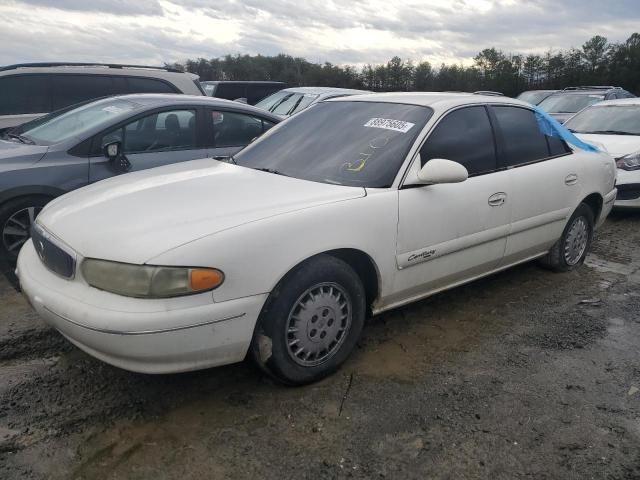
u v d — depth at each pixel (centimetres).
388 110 392
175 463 248
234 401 296
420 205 340
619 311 427
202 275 255
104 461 249
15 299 421
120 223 280
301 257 285
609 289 474
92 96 734
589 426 281
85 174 489
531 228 433
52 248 289
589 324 402
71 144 493
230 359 276
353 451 258
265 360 288
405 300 358
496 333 384
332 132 388
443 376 326
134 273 251
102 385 309
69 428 271
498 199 392
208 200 302
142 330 247
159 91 776
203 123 567
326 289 304
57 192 477
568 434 274
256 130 607
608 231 688
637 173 730
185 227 269
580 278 498
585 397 308
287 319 288
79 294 266
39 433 266
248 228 271
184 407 290
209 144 568
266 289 274
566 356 354
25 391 300
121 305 252
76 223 291
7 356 337
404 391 309
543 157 445
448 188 359
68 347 350
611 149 764
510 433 274
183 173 365
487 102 414
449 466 250
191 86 799
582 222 500
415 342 368
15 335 362
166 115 546
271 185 329
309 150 378
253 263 269
